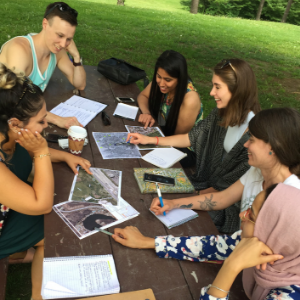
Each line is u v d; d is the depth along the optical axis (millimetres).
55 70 3504
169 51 2918
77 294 1281
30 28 7801
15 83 1545
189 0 29094
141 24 11422
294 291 1181
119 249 1520
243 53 9680
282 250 1176
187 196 1984
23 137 1611
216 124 2553
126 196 1865
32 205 1597
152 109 3230
